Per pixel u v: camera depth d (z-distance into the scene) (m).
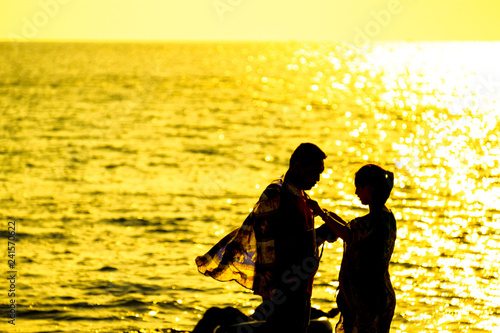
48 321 16.92
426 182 42.69
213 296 19.11
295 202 7.65
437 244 26.20
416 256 24.12
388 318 7.73
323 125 79.31
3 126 74.06
